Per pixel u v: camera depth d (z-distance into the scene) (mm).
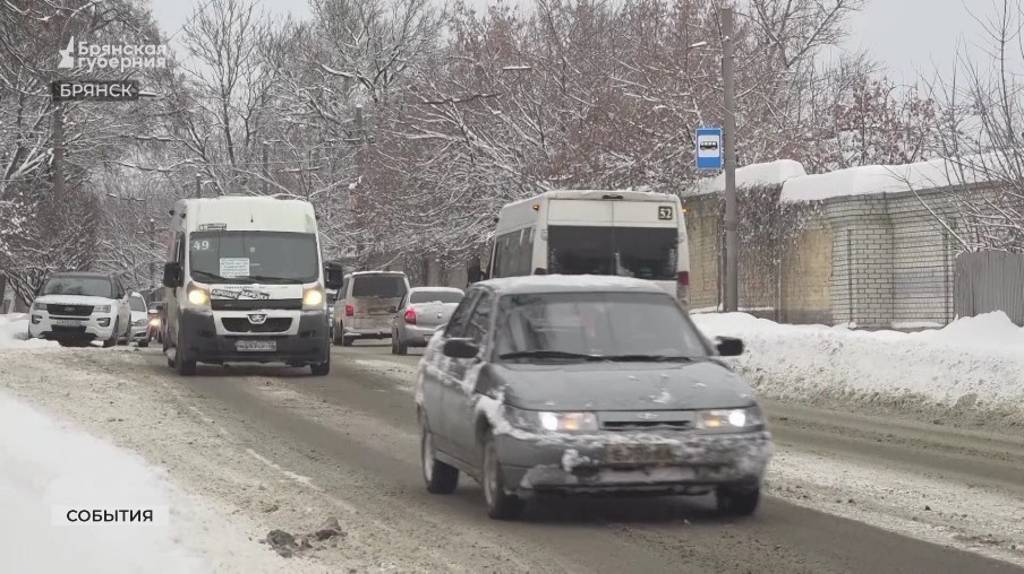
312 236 27578
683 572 8875
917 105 48000
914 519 10852
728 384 10570
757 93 45688
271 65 77062
